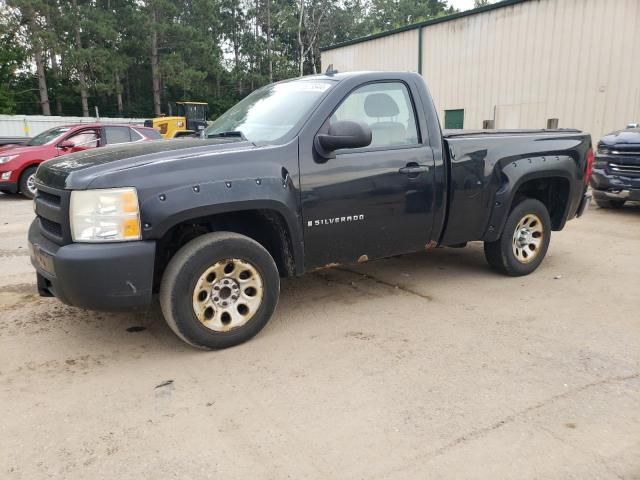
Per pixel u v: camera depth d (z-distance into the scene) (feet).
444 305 14.84
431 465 7.99
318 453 8.31
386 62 68.03
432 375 10.75
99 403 9.81
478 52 57.00
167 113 173.06
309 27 174.29
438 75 61.82
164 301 11.28
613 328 13.11
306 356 11.67
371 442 8.57
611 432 8.77
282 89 15.14
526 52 52.49
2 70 127.95
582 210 18.89
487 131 16.84
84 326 13.43
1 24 127.54
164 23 150.41
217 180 11.16
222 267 11.61
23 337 12.76
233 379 10.68
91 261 10.28
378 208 13.67
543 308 14.55
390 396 9.96
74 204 10.46
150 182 10.64
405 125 14.38
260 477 7.79
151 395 10.09
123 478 7.79
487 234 16.21
